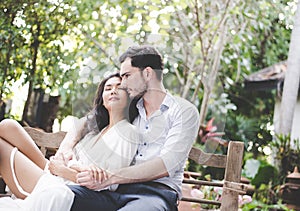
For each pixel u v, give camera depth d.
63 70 4.11
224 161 2.69
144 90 2.37
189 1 4.84
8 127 2.48
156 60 2.38
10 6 3.92
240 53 6.38
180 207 3.03
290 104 5.33
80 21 4.22
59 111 4.49
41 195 2.21
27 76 4.04
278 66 6.24
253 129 6.36
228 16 5.48
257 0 6.17
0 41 3.94
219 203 2.68
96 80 2.41
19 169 2.40
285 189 4.53
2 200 2.20
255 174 4.88
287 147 5.02
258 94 6.66
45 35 4.08
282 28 6.79
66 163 2.41
